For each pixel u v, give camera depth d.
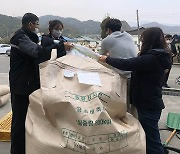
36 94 3.07
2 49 34.88
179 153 4.25
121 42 3.50
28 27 3.47
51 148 2.66
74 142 2.58
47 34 3.97
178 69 17.53
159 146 3.31
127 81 3.45
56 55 3.22
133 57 3.31
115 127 2.66
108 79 3.04
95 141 2.58
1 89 6.66
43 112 2.92
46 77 2.99
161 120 5.95
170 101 7.80
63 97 2.72
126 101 3.19
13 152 3.66
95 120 2.58
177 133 5.08
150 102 3.23
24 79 3.46
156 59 3.16
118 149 2.68
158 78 3.23
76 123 2.61
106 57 3.27
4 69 16.47
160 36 3.27
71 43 3.40
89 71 3.09
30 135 2.90
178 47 18.41
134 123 3.11
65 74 3.00
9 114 5.69
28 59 3.45
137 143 2.85
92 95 2.76
